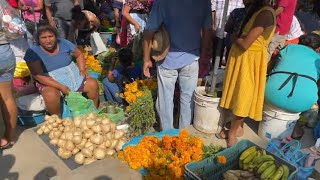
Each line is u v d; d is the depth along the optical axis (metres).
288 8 4.68
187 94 4.02
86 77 4.67
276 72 3.79
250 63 3.44
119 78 4.90
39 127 4.23
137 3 5.89
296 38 5.41
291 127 3.90
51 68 4.34
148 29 3.59
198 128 4.11
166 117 4.08
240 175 3.04
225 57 5.71
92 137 3.72
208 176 3.14
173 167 3.21
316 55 3.83
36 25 5.28
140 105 4.10
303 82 3.64
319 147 3.64
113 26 9.16
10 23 3.15
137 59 5.64
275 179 2.84
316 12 7.45
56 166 3.54
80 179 3.35
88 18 7.54
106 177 3.39
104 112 4.27
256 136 4.13
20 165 3.53
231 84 3.62
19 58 4.72
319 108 4.58
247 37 3.27
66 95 4.31
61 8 6.38
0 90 3.45
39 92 4.39
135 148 3.51
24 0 5.77
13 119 3.65
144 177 3.33
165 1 3.48
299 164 3.29
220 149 3.57
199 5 3.54
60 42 4.42
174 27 3.59
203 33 3.84
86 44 7.99
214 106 3.87
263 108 3.97
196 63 3.87
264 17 3.17
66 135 3.78
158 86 3.98
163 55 3.68
